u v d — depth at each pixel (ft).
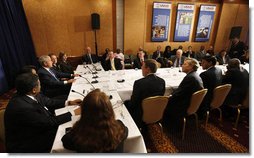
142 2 18.56
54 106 6.00
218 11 20.95
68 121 4.88
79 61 18.84
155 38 19.93
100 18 18.17
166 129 8.33
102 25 18.45
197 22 20.63
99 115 3.01
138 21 19.04
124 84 8.61
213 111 10.03
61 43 18.02
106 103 3.11
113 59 14.76
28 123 4.41
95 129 2.99
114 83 8.78
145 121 6.57
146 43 20.11
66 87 9.89
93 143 2.96
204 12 20.22
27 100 4.61
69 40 18.13
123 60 16.46
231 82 8.42
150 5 18.89
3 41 13.14
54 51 18.08
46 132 4.84
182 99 7.43
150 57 18.92
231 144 7.29
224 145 7.22
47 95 9.48
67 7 17.20
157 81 6.62
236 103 8.36
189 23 20.36
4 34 13.37
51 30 17.46
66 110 5.57
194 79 7.09
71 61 18.61
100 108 3.03
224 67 13.32
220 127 8.54
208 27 21.07
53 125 4.66
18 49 14.82
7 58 13.52
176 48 20.80
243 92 8.16
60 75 11.12
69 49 18.39
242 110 10.05
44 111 4.89
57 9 17.06
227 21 21.27
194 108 7.22
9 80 13.79
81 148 3.04
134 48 19.89
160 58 15.42
